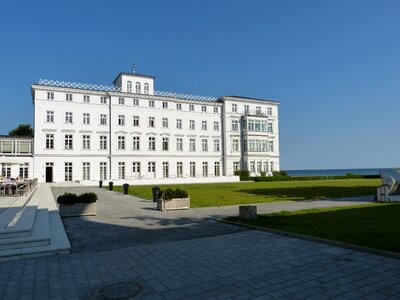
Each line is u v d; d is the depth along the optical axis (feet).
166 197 53.67
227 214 47.85
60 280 20.21
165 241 30.63
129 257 25.18
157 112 193.06
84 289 18.62
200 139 206.59
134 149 184.55
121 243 30.14
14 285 19.43
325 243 28.27
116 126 179.73
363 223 36.73
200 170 204.85
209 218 44.50
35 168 158.81
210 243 29.35
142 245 29.09
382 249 24.85
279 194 87.10
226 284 18.97
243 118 217.56
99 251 27.27
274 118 230.07
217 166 211.20
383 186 63.46
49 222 39.55
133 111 185.57
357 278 19.44
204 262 23.45
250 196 80.94
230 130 214.07
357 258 23.59
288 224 37.04
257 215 44.57
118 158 179.22
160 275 20.80
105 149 177.06
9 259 24.90
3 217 35.94
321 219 40.34
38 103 161.68
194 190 107.24
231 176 194.18
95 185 150.71
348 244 26.66
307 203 62.34
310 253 25.25
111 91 180.04
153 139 191.42
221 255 25.25
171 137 196.65
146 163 187.42
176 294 17.61
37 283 19.72
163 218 45.27
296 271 21.01
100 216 48.03
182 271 21.53
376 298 16.53
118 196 85.81
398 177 64.08
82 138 171.22
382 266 21.62
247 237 31.63
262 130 220.02
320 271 20.88
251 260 23.72
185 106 203.21
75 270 22.17
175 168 196.95
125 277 20.54
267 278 19.83
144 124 188.34
